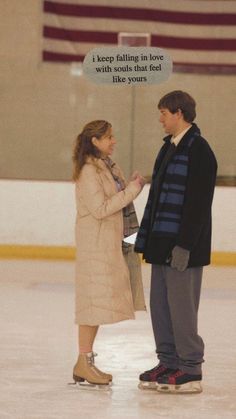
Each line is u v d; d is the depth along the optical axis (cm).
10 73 1930
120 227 839
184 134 819
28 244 1788
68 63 1919
